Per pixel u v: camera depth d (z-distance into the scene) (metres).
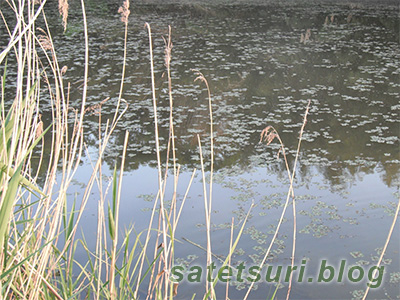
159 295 2.17
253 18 17.28
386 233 4.56
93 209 4.83
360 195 5.30
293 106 8.30
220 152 6.43
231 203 5.10
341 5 20.19
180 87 9.29
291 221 4.77
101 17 17.33
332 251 4.28
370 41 13.71
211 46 12.88
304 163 6.12
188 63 11.09
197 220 4.74
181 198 5.18
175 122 7.49
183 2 20.88
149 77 9.91
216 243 4.37
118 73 10.17
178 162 6.11
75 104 8.12
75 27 15.20
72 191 5.17
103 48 12.45
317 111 8.08
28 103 2.08
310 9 19.12
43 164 5.76
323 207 5.04
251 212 4.92
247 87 9.36
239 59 11.52
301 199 5.21
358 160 6.22
